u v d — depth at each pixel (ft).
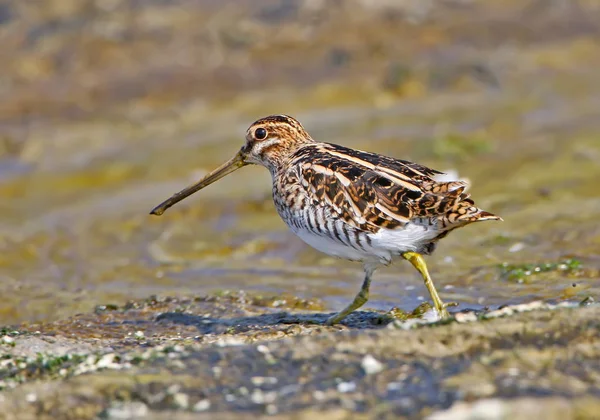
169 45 86.89
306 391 24.31
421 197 33.06
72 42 86.22
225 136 71.31
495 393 23.06
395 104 76.69
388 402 23.24
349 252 34.83
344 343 27.04
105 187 64.80
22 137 72.64
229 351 27.35
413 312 37.70
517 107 72.90
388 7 94.38
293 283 45.75
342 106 77.20
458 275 44.19
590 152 60.80
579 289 40.09
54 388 25.62
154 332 37.06
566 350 25.68
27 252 54.39
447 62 83.20
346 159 35.19
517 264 44.32
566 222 49.73
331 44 87.61
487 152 62.54
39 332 37.19
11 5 91.45
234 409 23.57
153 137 72.33
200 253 52.54
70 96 78.84
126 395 24.88
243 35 88.63
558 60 84.02
